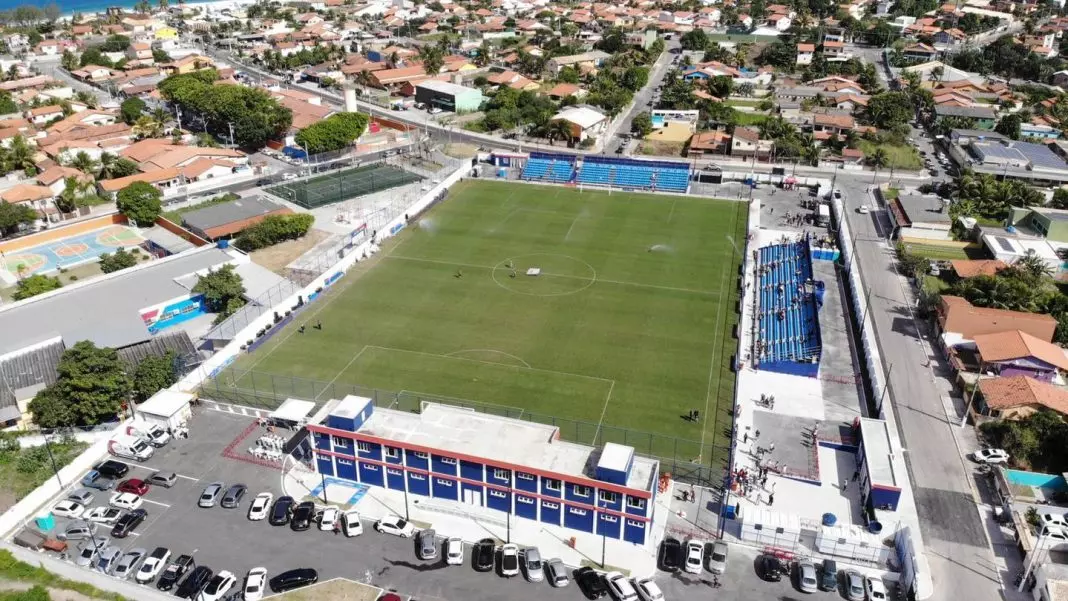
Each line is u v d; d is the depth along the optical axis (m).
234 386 103.69
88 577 72.62
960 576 72.75
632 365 109.19
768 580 71.75
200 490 84.06
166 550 74.00
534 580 72.00
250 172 194.00
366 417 84.81
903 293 131.50
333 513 79.44
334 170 196.50
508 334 117.62
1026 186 166.00
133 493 82.19
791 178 184.25
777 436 93.25
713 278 137.38
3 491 83.94
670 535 77.44
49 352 105.62
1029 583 71.62
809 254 136.00
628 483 75.00
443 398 100.69
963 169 182.62
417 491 83.81
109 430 94.19
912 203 162.50
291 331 118.81
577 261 144.38
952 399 101.25
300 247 149.25
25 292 127.75
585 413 97.62
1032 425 91.44
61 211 168.12
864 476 83.81
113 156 189.00
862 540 74.25
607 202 175.62
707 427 95.25
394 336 117.00
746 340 116.69
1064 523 77.50
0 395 96.75
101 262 138.50
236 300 124.38
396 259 145.38
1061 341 112.31
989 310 112.31
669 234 157.12
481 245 152.00
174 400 95.88
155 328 121.06
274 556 75.00
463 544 77.19
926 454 90.12
